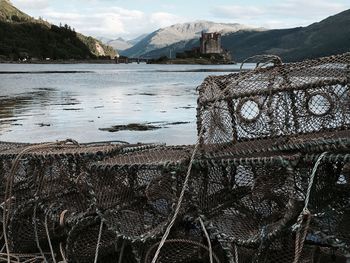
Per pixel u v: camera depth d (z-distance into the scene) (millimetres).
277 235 1497
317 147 1528
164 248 1814
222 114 1967
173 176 1656
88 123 6547
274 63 1932
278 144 1728
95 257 1772
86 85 17109
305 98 1890
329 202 1708
